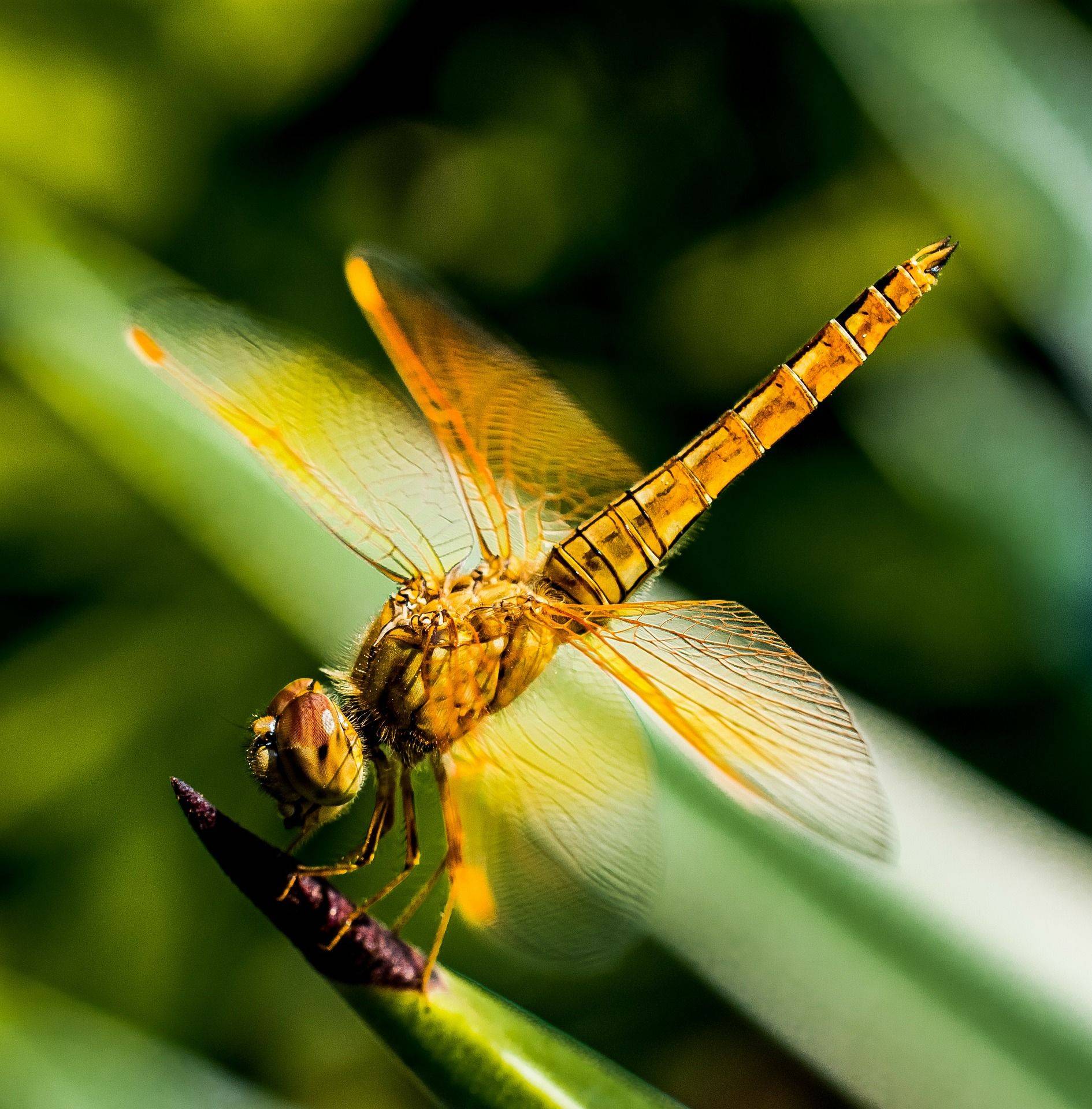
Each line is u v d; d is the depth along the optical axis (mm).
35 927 263
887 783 243
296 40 307
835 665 272
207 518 250
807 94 303
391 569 240
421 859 237
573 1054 225
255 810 265
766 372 308
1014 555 270
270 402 239
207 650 268
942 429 274
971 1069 237
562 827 238
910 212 292
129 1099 256
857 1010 238
